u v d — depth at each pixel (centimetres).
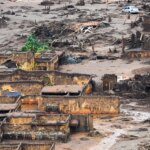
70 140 17512
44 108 19650
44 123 17412
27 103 19962
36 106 19875
